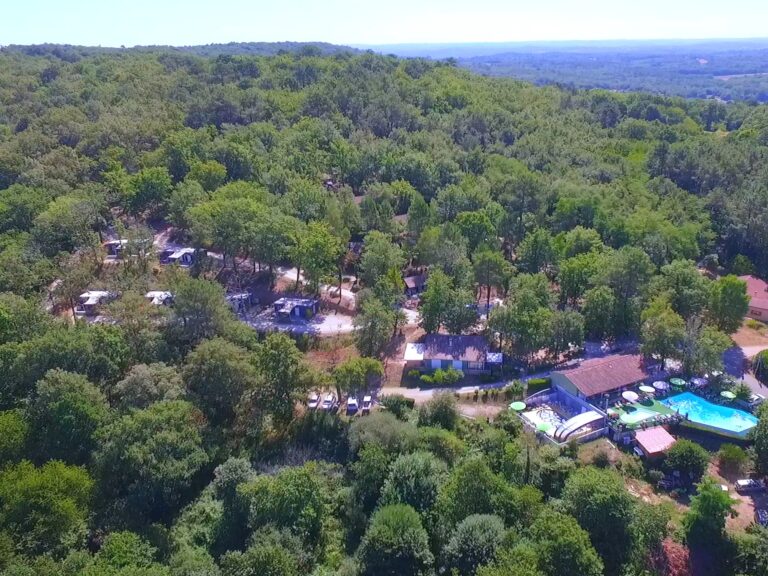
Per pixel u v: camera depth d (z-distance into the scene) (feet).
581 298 327.67
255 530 185.06
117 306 262.88
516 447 209.87
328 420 238.27
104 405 215.51
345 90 625.00
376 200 432.66
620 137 605.73
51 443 202.49
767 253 407.64
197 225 339.36
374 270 335.88
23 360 224.53
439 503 188.55
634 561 171.42
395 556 169.37
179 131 491.31
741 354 295.89
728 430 226.38
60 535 171.94
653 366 264.31
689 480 208.33
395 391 263.90
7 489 175.63
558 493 201.46
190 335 265.13
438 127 587.27
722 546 178.50
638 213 402.52
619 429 225.97
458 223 381.60
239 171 443.32
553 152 541.34
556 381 258.37
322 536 191.11
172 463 197.88
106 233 387.14
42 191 379.14
